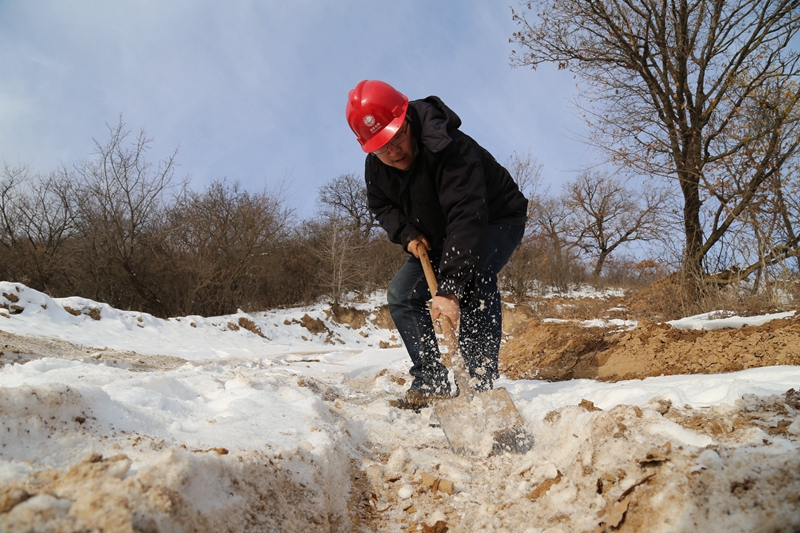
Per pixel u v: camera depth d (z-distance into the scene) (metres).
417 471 2.29
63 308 8.35
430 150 2.80
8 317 7.16
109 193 14.13
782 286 6.61
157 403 2.23
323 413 2.63
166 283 14.72
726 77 9.82
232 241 16.19
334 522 1.80
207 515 1.30
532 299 17.33
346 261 18.28
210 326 11.12
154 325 9.68
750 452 1.61
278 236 18.81
